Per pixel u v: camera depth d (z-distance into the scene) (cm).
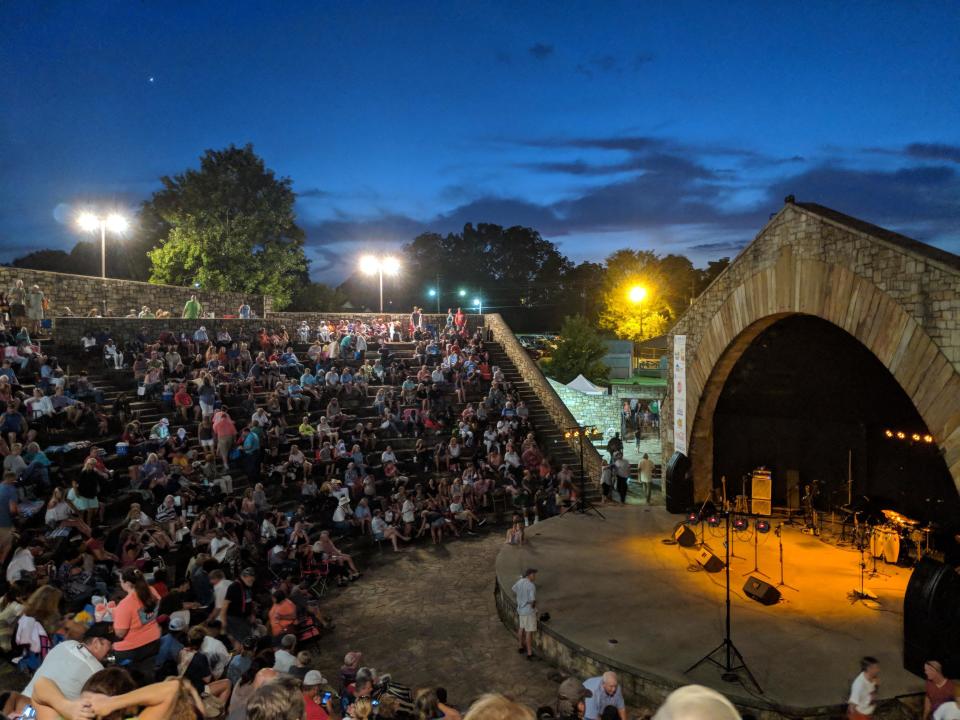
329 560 1653
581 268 8225
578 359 3681
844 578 1460
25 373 1912
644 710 1055
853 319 1372
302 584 1560
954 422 1147
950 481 1573
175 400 2059
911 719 979
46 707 379
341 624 1459
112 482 1602
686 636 1200
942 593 1023
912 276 1226
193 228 4006
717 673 1066
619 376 4475
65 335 2303
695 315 2002
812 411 1877
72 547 1239
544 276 9219
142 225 4969
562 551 1684
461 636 1393
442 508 2073
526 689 1177
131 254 4981
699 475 2067
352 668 988
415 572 1756
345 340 2828
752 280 1716
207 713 715
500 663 1276
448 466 2294
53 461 1631
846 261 1391
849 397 1770
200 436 1939
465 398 2736
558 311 7756
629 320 5681
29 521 1348
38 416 1731
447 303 8625
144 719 342
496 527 2122
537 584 1467
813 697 988
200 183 4025
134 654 907
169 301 3064
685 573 1512
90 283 2677
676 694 191
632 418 3225
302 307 5300
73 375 2109
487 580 1697
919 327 1212
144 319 2509
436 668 1262
